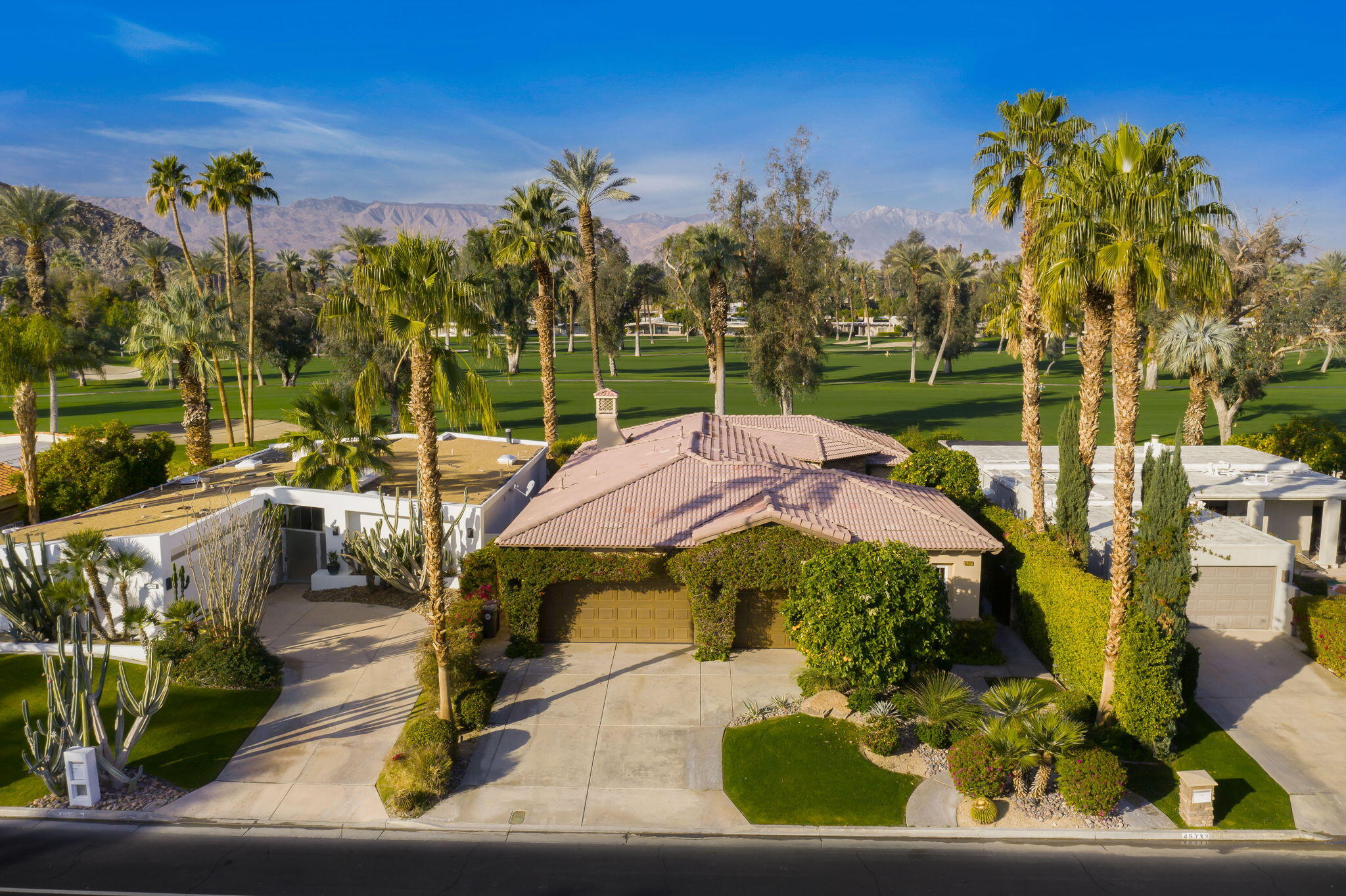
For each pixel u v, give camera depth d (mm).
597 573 21984
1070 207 16828
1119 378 16422
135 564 21281
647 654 22297
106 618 21922
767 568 21312
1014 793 15922
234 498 28375
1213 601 24047
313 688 20250
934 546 21953
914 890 13148
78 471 33062
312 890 13078
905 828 14930
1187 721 18422
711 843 14539
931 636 18281
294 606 25688
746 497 24094
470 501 28688
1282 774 16500
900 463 31578
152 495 29547
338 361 53906
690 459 26594
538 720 18734
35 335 29531
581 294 128875
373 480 31031
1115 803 14984
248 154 51938
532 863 13891
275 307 84625
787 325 55938
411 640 22984
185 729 18234
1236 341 44719
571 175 44531
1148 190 15734
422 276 16516
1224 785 16156
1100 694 18359
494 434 18859
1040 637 21703
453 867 13742
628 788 16156
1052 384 91688
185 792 16000
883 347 153000
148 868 13633
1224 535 25031
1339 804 15555
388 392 54469
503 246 45031
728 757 17156
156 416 67750
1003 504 31281
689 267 62688
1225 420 48656
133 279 126000
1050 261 17641
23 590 21672
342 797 15883
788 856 14125
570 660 21906
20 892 12883
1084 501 21750
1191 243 15906
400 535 25516
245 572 21453
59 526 25156
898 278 102938
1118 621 17125
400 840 14609
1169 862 13930
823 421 37969
